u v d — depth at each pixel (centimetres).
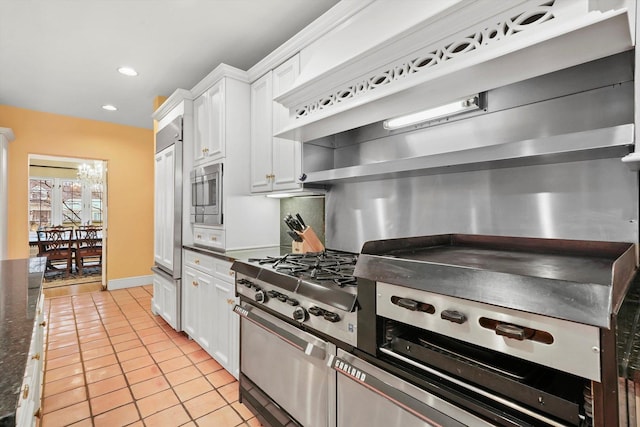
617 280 67
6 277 168
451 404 84
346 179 186
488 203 141
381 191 186
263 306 162
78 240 579
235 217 242
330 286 123
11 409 53
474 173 146
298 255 196
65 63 271
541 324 69
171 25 219
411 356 95
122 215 461
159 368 225
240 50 252
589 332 63
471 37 101
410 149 172
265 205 260
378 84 132
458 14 100
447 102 138
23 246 383
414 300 91
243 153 248
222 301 217
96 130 440
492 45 96
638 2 76
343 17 171
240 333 181
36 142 395
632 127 82
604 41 84
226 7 200
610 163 111
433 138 161
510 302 72
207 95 264
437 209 160
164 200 308
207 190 255
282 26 220
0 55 256
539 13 87
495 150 110
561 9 83
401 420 96
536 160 119
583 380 77
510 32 92
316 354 125
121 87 323
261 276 160
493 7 94
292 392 141
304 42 197
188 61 269
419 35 111
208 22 215
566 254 117
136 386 202
